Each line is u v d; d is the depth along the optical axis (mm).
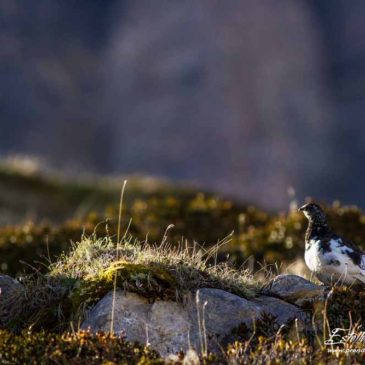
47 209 24516
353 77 75938
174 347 7270
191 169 71625
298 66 75500
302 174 70188
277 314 7770
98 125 75312
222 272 8281
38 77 75562
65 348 6727
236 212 16312
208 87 74625
